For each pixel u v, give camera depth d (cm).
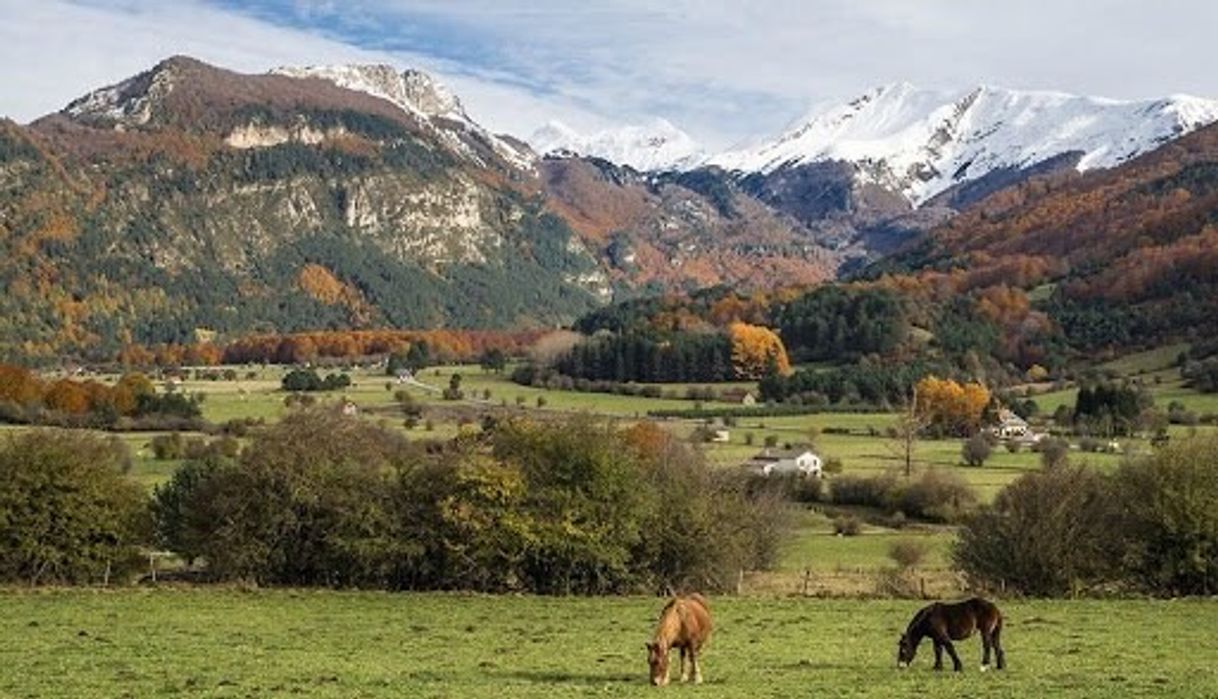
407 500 6531
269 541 6500
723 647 4256
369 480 6538
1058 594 6294
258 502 6475
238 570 6488
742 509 6812
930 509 10100
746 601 5862
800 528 9419
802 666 3728
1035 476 6525
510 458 6594
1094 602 5759
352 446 6762
